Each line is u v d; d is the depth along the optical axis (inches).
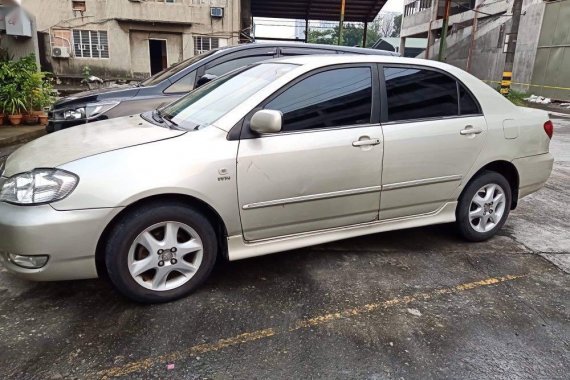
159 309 108.3
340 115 124.3
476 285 124.0
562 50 729.0
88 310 107.3
